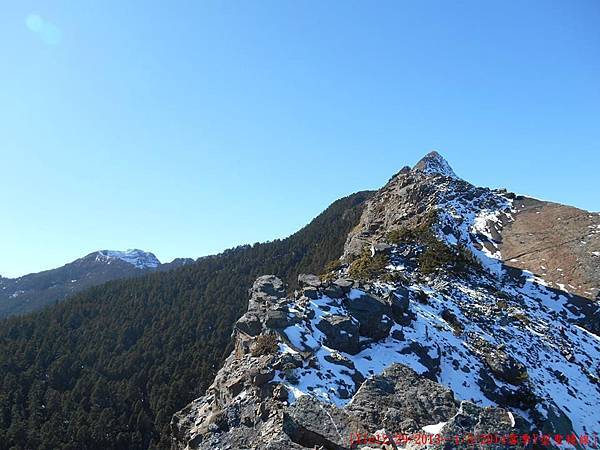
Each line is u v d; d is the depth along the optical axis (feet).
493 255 192.44
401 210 229.86
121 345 360.48
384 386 61.57
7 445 235.20
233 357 100.63
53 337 370.32
